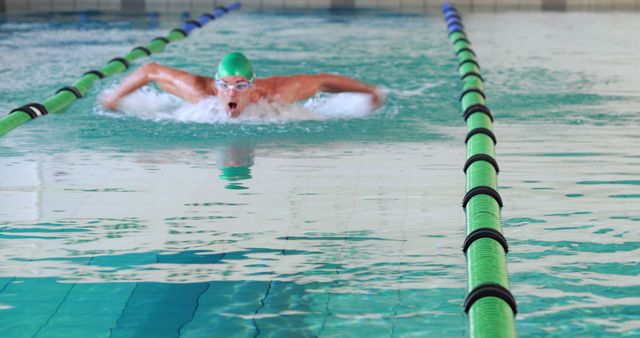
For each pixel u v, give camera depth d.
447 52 13.69
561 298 4.43
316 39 15.19
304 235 5.40
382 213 5.83
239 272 4.81
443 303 4.38
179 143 7.78
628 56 13.44
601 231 5.46
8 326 4.14
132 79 9.27
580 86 10.84
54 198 6.18
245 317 4.23
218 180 6.63
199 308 4.34
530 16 19.39
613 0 21.23
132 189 6.40
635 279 4.68
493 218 5.56
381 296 4.47
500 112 9.25
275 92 8.93
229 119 8.63
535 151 7.57
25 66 11.98
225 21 18.00
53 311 4.31
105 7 20.28
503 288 4.36
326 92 9.34
